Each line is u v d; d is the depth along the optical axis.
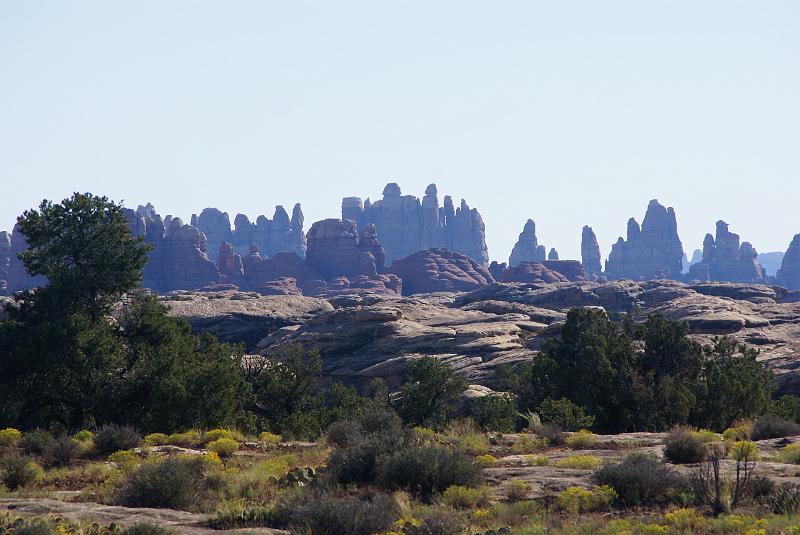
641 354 169.25
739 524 49.91
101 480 79.94
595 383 157.25
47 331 162.00
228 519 57.28
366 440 74.00
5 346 163.12
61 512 59.62
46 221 180.62
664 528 49.34
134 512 59.53
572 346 191.50
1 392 163.25
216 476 72.50
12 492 73.12
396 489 66.00
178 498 64.31
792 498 54.94
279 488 70.06
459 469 66.06
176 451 97.25
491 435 108.44
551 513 57.50
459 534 50.94
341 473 70.94
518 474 71.50
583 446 95.25
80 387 163.75
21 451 99.25
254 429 159.88
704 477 61.69
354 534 51.72
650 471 61.97
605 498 59.47
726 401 153.00
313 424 164.25
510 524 54.84
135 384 167.00
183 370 166.88
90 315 180.38
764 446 87.69
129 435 101.06
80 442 102.81
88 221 182.62
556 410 137.62
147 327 182.62
